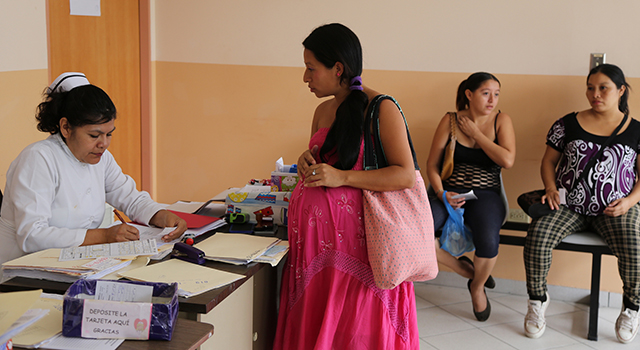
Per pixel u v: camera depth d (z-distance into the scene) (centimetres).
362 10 344
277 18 359
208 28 371
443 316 307
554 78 322
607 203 283
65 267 136
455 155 309
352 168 164
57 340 104
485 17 327
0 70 266
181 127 385
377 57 346
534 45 323
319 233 165
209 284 135
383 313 163
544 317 309
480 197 300
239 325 153
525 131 330
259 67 367
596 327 280
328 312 162
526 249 288
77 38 345
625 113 291
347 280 164
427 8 334
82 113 162
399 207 160
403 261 156
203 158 385
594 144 287
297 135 368
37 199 162
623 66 313
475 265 292
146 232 181
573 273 331
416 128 345
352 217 163
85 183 179
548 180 301
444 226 296
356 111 159
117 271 141
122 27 365
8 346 93
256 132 374
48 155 167
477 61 332
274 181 224
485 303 299
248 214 202
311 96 362
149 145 387
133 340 106
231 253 159
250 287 160
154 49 380
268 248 168
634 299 275
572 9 315
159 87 384
